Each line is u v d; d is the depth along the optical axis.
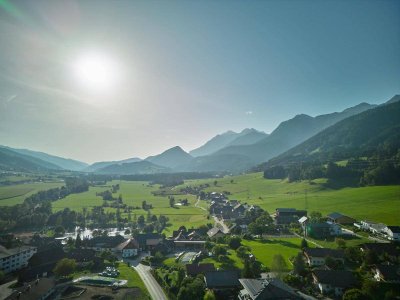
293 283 104.56
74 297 102.19
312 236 182.75
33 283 105.19
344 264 124.00
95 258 141.38
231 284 103.19
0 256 136.50
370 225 184.88
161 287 112.31
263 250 152.00
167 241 180.62
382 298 94.44
